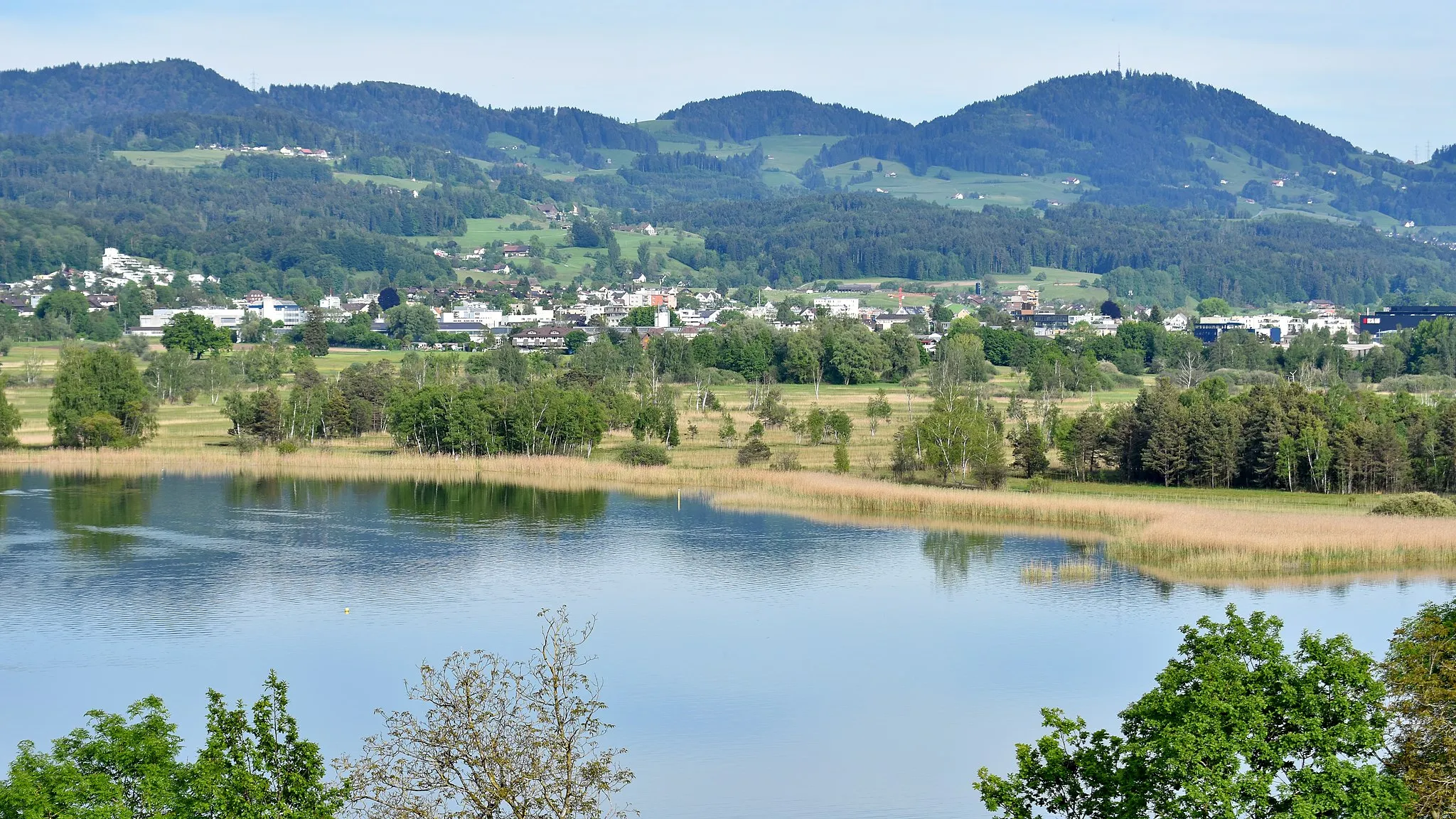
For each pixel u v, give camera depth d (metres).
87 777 44.53
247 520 154.25
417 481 186.50
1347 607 110.50
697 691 89.25
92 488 176.75
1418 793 47.25
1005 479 177.25
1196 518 146.00
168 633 102.94
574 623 106.56
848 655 97.44
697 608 112.44
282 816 45.38
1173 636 103.12
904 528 153.00
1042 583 122.75
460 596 116.06
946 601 115.31
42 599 113.38
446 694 49.59
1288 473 176.00
